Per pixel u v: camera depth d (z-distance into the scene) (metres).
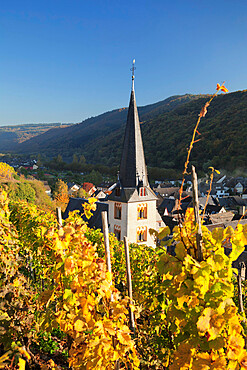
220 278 2.59
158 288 4.00
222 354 2.56
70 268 3.61
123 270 9.92
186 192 76.69
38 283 9.34
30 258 10.18
